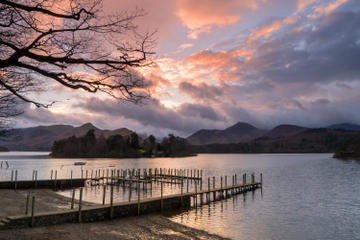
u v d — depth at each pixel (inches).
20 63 252.1
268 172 3095.5
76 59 264.5
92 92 284.0
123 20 272.2
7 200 1079.6
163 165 4564.5
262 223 917.8
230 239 731.4
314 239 764.6
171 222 852.6
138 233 697.6
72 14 259.0
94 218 792.3
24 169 3479.3
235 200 1375.5
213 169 3617.1
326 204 1267.2
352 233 822.5
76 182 1790.1
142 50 287.3
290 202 1320.1
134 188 1736.0
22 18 254.7
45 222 688.4
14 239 550.6
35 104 284.2
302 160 6294.3
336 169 3430.1
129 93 300.0
